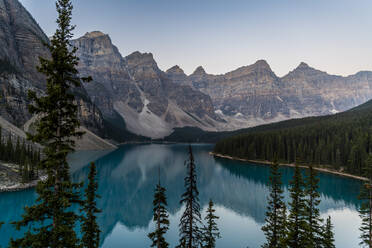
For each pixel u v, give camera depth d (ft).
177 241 147.54
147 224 183.42
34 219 45.70
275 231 99.14
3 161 271.69
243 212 202.59
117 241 153.38
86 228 80.94
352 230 161.79
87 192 82.28
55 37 47.93
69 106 49.08
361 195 96.12
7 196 207.31
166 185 309.42
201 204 226.38
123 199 248.32
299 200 89.45
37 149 369.91
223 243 143.33
